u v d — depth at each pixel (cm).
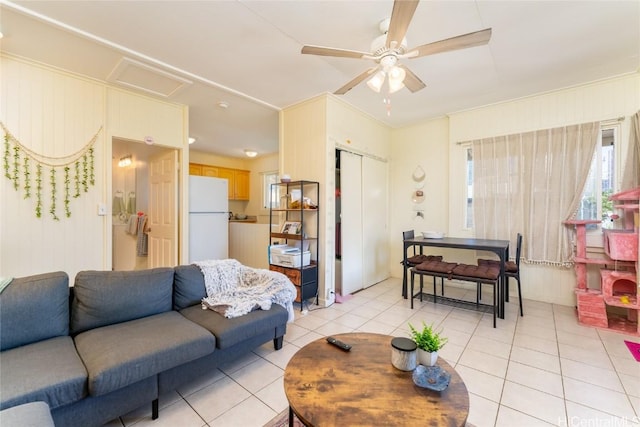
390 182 490
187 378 174
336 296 374
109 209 305
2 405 112
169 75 289
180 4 195
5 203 250
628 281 295
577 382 191
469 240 352
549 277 349
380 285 443
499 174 372
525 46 247
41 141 265
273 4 197
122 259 519
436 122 443
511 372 204
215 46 246
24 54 249
